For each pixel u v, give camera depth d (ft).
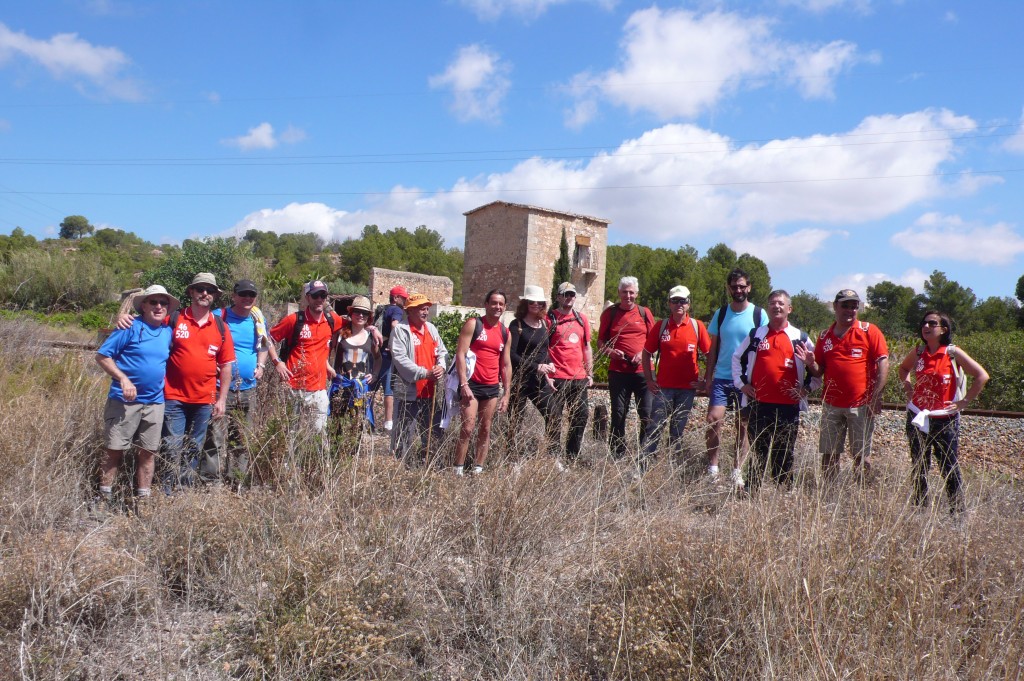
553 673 10.12
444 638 10.79
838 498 12.78
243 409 18.07
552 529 13.41
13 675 8.89
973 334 39.29
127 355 15.33
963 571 11.28
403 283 127.75
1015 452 22.33
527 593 11.51
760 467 15.70
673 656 9.48
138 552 12.07
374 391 19.95
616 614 10.38
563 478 15.28
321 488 14.42
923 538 11.80
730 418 22.29
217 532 12.41
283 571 10.99
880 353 17.29
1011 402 30.96
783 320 18.12
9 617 9.96
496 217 130.11
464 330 18.37
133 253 344.08
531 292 19.75
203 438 16.74
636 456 17.10
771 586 10.19
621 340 20.95
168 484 15.31
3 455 15.08
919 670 9.23
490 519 13.03
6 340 29.30
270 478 15.03
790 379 17.78
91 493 15.49
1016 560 11.34
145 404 15.40
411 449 17.11
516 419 18.30
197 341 16.39
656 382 20.65
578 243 129.80
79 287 107.86
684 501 14.39
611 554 12.29
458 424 17.57
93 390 19.69
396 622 10.78
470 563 12.32
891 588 10.65
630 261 274.57
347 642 9.85
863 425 17.29
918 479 13.84
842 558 11.04
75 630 9.90
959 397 17.08
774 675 9.08
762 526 11.42
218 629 10.53
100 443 17.03
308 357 18.51
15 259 104.73
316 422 16.42
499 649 10.53
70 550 11.41
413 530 12.73
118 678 9.57
